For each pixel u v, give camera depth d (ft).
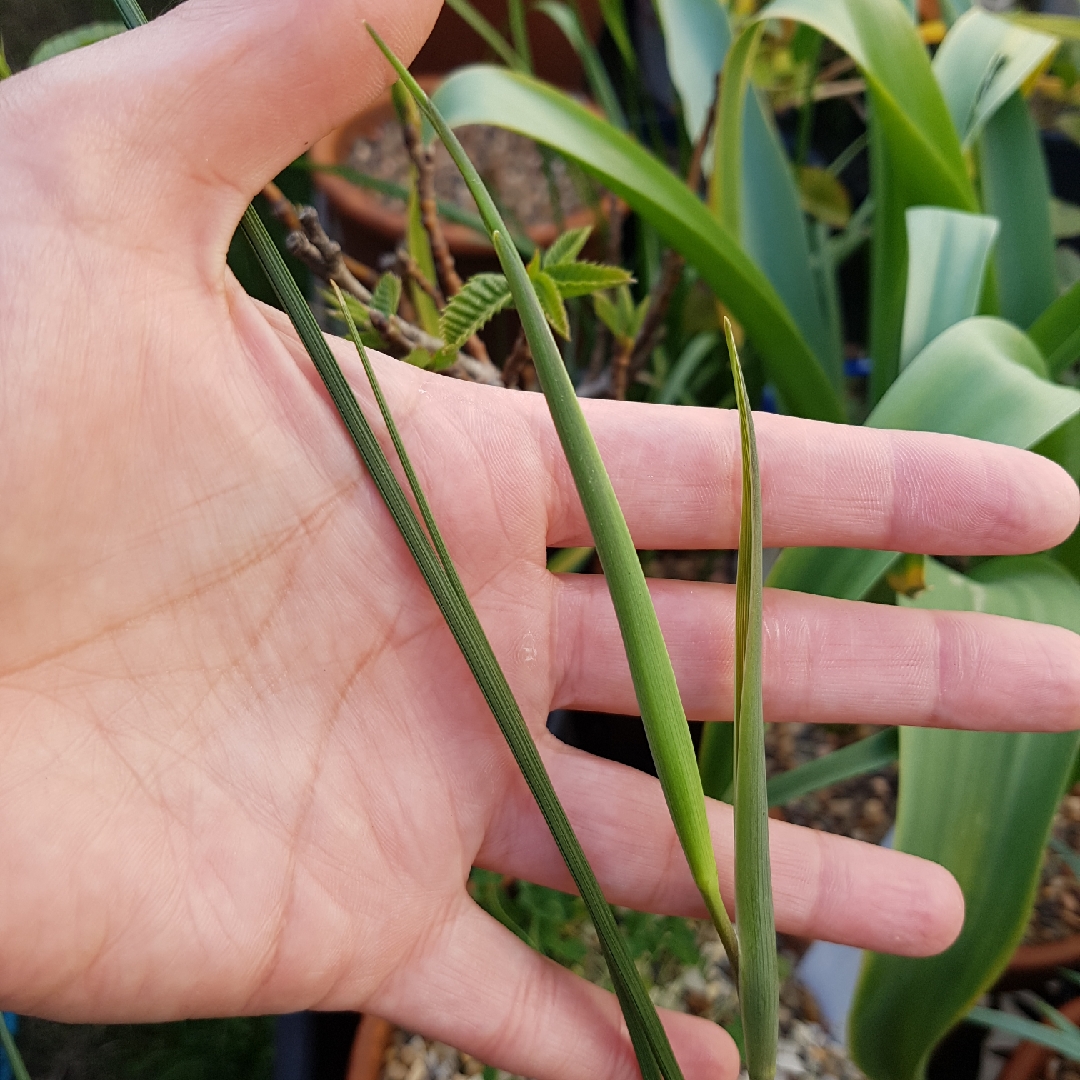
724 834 0.43
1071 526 0.41
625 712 0.46
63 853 0.32
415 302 0.52
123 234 0.32
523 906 0.55
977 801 0.42
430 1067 0.56
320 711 0.38
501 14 0.93
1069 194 0.84
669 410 0.43
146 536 0.34
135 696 0.35
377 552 0.38
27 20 0.52
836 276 0.86
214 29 0.30
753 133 0.61
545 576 0.43
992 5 0.82
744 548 0.26
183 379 0.34
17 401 0.31
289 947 0.36
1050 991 0.57
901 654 0.42
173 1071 0.61
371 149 0.86
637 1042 0.32
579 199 0.84
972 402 0.40
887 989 0.43
